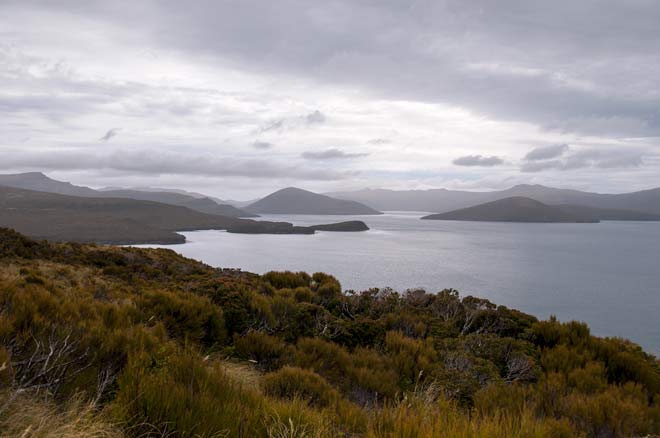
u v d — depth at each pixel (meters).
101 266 18.42
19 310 5.24
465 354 8.25
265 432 3.71
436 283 91.12
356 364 7.93
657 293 93.88
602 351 9.75
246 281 14.78
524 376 8.22
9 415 3.14
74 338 4.54
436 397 5.86
